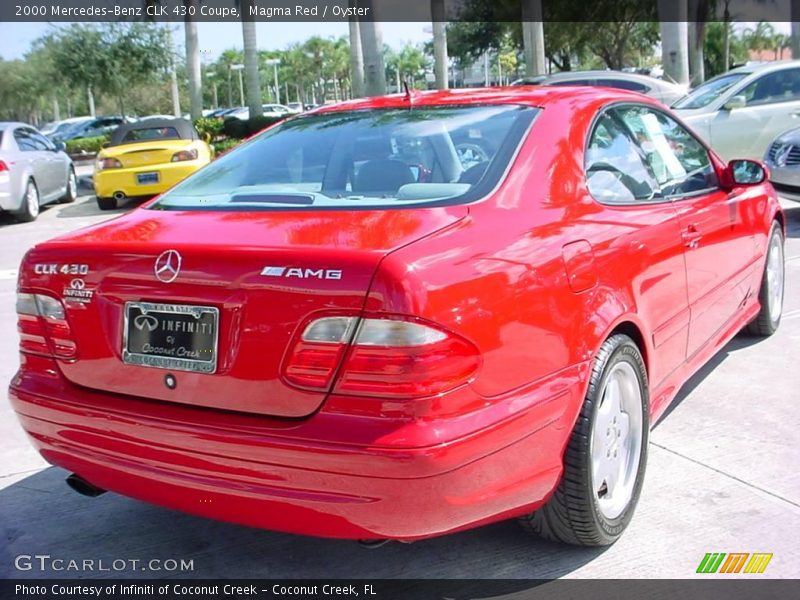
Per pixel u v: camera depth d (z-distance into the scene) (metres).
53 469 4.08
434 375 2.40
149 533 3.48
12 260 9.85
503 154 3.15
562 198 3.15
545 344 2.77
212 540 3.42
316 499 2.48
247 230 2.80
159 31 30.73
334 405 2.45
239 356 2.56
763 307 5.40
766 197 5.14
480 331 2.52
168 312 2.70
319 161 3.44
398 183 3.17
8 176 12.53
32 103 55.50
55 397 2.94
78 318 2.89
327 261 2.48
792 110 12.07
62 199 15.83
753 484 3.64
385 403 2.40
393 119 3.58
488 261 2.64
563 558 3.16
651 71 23.83
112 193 13.97
